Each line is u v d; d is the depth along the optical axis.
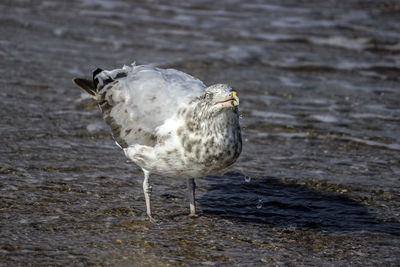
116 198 11.98
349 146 15.31
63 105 16.73
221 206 12.10
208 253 10.15
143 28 24.47
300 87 19.36
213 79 19.59
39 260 9.51
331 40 23.83
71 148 14.13
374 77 20.72
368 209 12.14
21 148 13.84
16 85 17.77
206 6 27.62
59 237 10.32
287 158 14.46
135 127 11.06
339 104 18.06
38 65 19.56
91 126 15.52
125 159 13.80
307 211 12.03
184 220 11.36
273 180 13.31
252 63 21.33
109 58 20.77
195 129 10.21
